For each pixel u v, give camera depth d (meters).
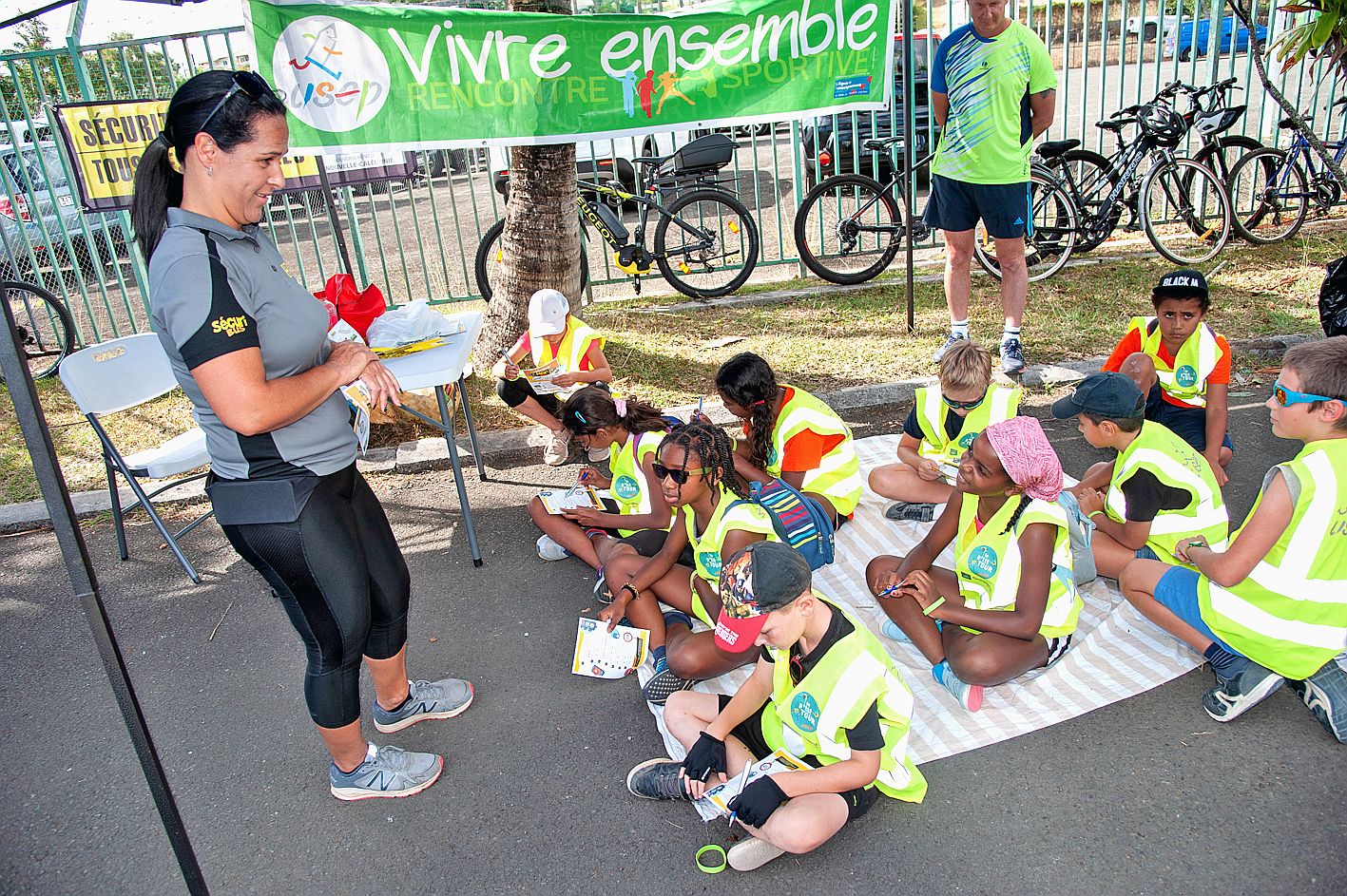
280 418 2.34
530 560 4.36
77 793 3.15
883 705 2.54
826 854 2.68
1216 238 7.64
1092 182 7.68
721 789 2.72
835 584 3.96
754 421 3.93
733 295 7.60
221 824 2.97
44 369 7.18
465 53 5.36
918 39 9.46
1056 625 3.17
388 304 7.65
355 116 5.38
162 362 4.55
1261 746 2.94
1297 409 2.73
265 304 2.37
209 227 2.28
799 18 5.83
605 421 3.85
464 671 3.63
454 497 4.98
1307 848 2.56
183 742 3.35
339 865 2.78
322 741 3.31
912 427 4.31
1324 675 2.88
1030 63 5.29
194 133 2.20
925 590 3.18
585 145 9.77
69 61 8.21
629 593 3.52
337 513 2.59
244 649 3.85
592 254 9.13
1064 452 4.94
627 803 2.93
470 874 2.71
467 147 5.55
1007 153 5.38
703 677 3.25
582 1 7.42
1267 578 2.83
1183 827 2.67
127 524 4.89
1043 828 2.71
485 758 3.16
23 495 5.18
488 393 5.99
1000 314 6.71
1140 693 3.19
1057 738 3.04
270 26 5.16
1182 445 3.34
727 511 3.20
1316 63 7.53
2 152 7.52
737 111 5.95
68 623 4.10
